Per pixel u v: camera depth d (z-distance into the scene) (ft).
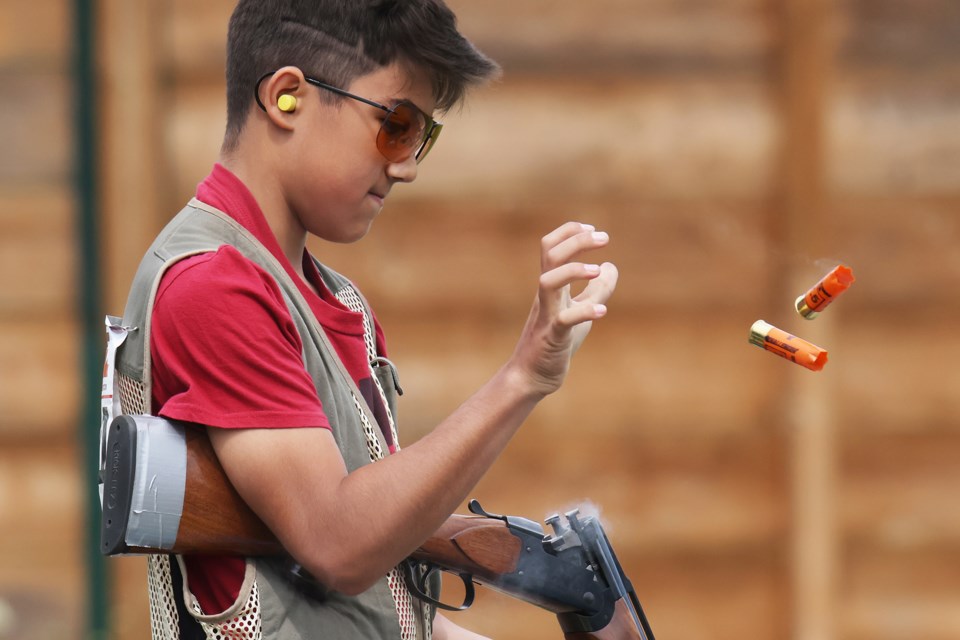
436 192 40.24
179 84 39.19
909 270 40.91
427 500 12.90
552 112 40.40
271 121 14.62
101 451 14.07
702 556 41.04
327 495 13.05
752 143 40.63
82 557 39.32
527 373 13.24
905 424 41.16
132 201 38.86
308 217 14.92
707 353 40.81
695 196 40.63
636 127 40.52
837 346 40.88
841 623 41.32
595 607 16.47
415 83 14.69
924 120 40.75
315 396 13.65
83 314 39.14
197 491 13.17
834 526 40.91
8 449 39.24
